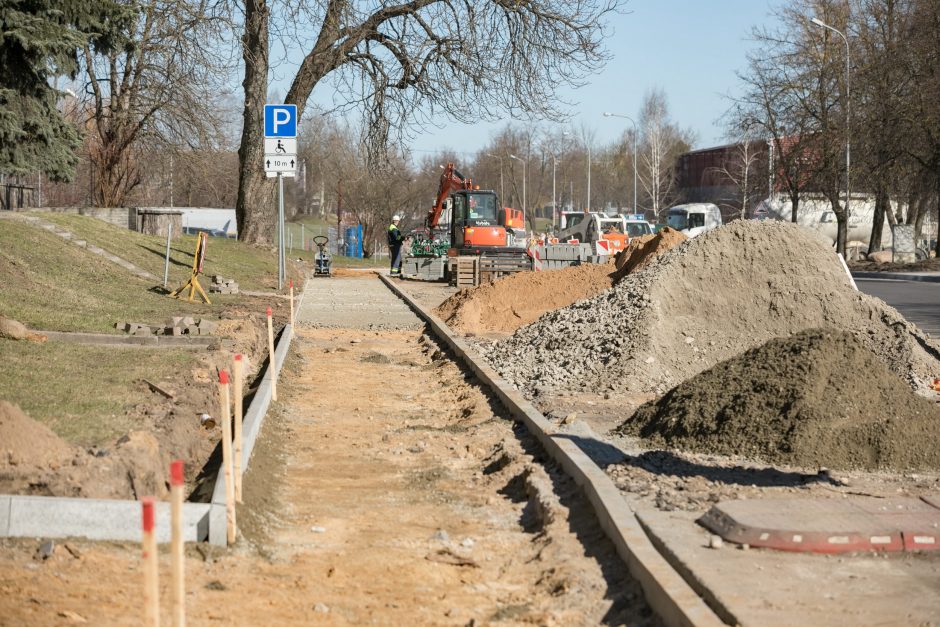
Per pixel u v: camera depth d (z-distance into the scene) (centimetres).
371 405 1280
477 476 923
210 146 4341
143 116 4431
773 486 802
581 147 11425
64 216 2823
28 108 2131
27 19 2030
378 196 6806
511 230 4425
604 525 698
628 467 855
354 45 3584
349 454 1003
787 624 509
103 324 1518
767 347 1002
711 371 1022
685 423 958
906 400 923
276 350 1523
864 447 884
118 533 637
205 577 599
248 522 714
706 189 9394
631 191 11094
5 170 2133
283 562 655
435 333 2078
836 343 964
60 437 784
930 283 3931
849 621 515
